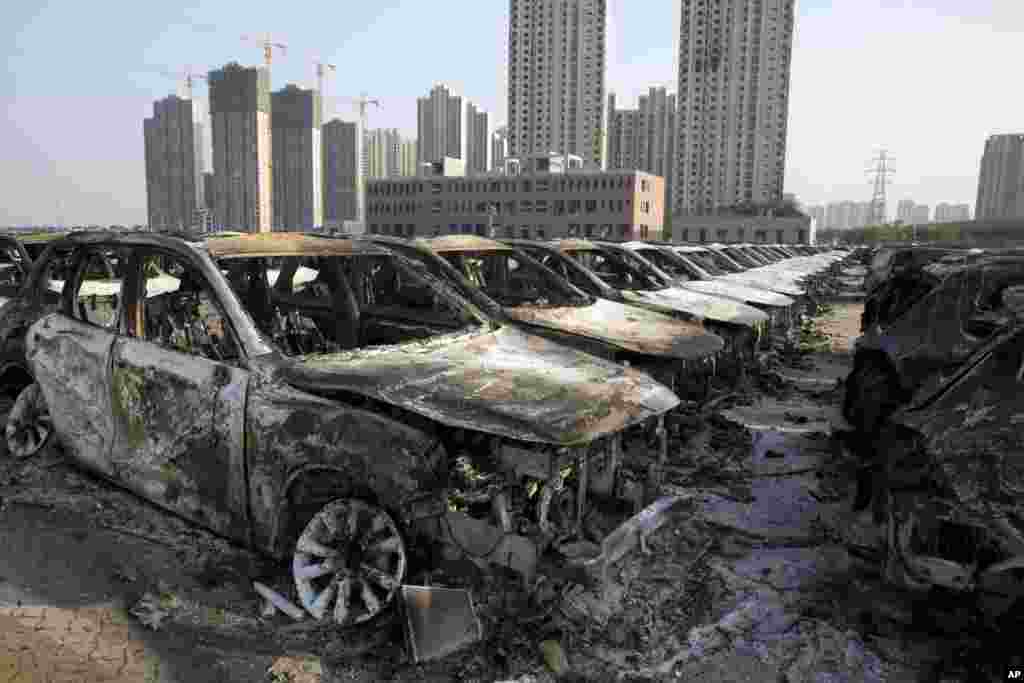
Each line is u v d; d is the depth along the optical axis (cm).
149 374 395
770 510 509
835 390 906
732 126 14262
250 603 346
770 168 14150
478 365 386
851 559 421
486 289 740
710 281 1164
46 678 283
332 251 458
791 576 410
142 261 429
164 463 390
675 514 371
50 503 430
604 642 333
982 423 336
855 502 456
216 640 318
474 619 319
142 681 287
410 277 494
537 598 324
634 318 703
